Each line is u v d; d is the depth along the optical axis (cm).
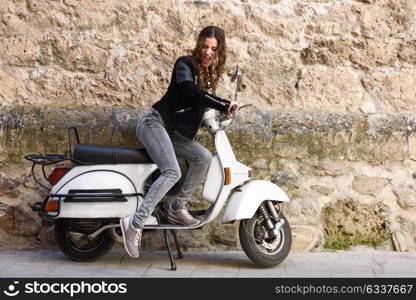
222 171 534
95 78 609
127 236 520
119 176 539
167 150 525
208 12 610
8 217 601
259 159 604
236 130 600
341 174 607
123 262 562
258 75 611
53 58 609
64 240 561
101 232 553
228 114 513
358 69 612
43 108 603
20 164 601
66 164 600
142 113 601
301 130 603
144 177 544
